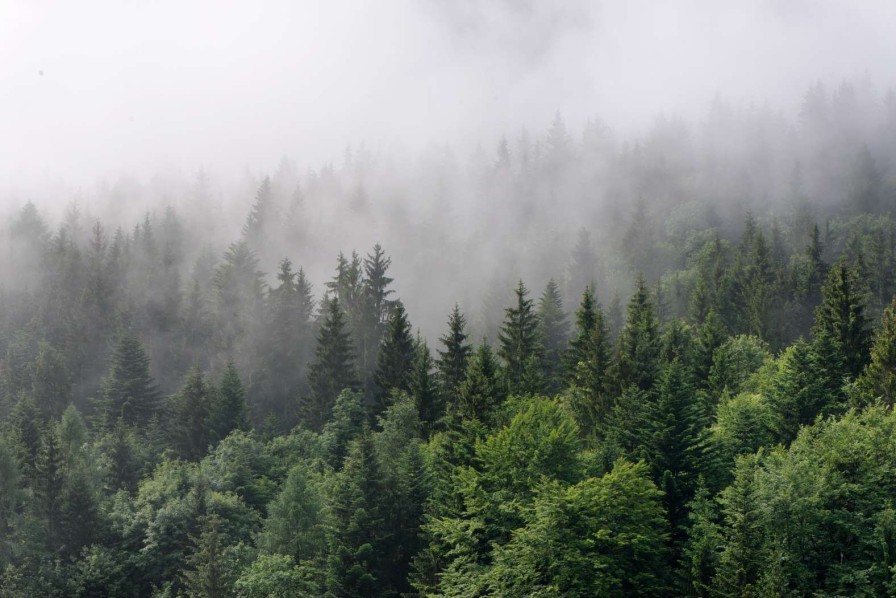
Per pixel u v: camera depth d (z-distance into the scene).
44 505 65.31
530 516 41.38
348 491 54.97
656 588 40.91
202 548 52.38
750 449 54.75
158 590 56.56
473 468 49.38
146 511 61.94
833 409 58.97
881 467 42.66
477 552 45.62
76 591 56.31
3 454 66.62
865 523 41.31
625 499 41.06
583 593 38.69
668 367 56.84
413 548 54.28
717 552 41.84
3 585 57.34
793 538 41.28
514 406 61.06
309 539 54.88
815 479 41.69
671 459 49.22
